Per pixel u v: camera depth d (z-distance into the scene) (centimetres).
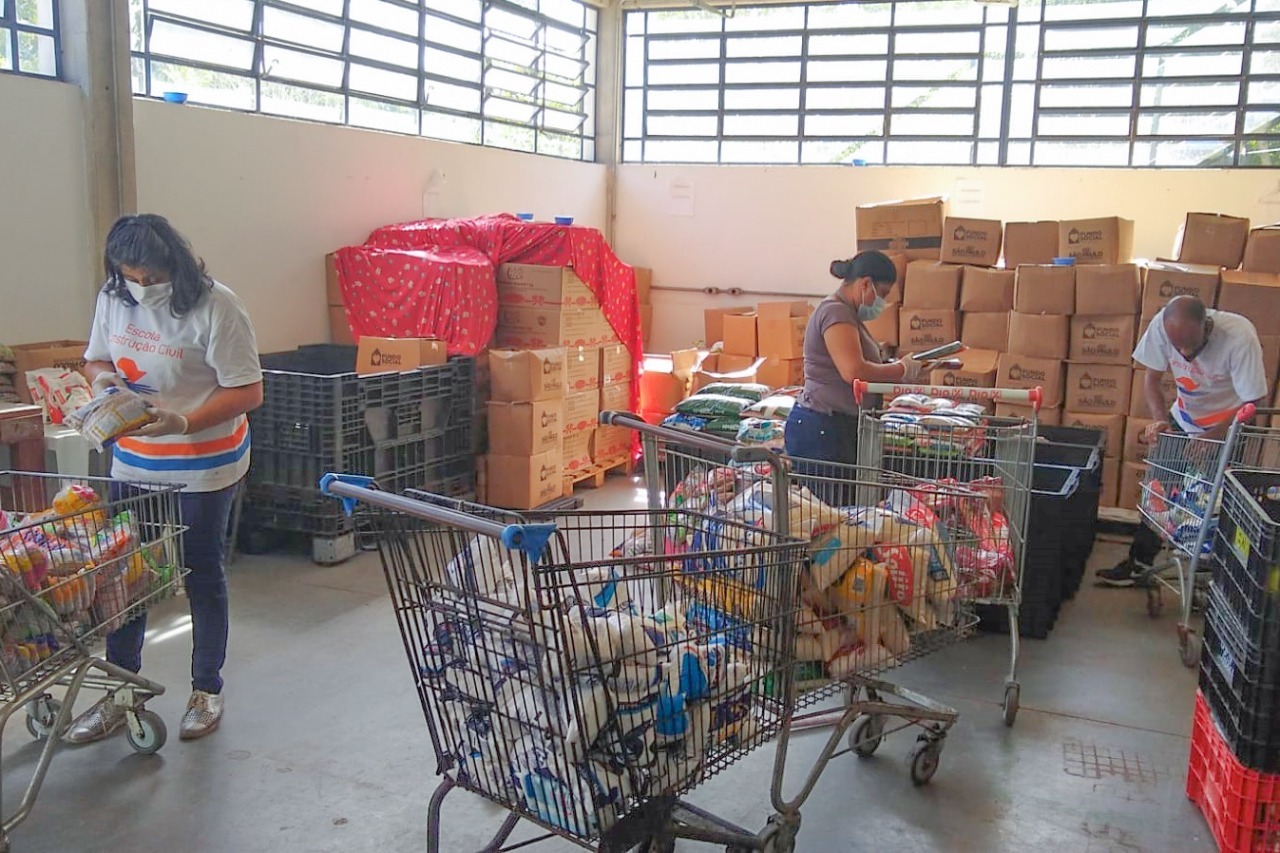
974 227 573
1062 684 346
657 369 660
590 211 797
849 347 363
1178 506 381
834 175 736
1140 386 530
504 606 178
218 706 297
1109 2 663
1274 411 368
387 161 595
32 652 229
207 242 489
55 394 373
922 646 260
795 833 226
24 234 411
